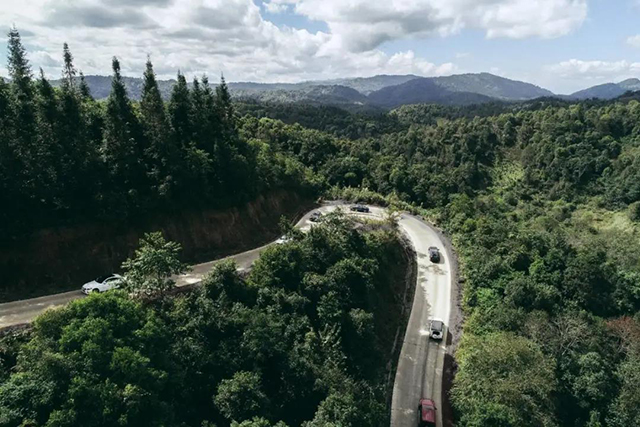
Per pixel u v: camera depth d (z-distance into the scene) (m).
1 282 26.05
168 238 33.91
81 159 29.88
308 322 27.17
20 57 29.62
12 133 27.55
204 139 39.41
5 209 26.89
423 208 65.75
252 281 29.17
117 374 17.55
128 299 22.38
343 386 22.44
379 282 36.28
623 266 47.94
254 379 21.00
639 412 28.08
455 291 38.94
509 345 27.11
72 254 29.00
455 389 26.72
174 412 19.02
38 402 16.12
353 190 64.50
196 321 23.81
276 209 48.28
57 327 19.44
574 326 33.25
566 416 29.00
